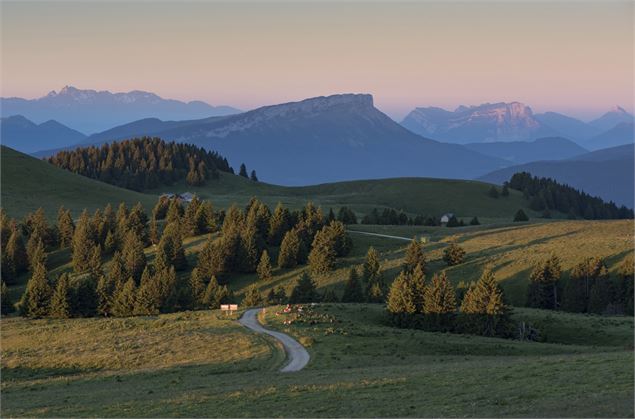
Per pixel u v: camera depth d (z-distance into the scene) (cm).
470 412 3500
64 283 10950
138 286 13262
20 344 7669
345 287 12012
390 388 4266
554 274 10744
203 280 13775
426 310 8338
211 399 4341
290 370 5659
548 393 3750
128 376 5819
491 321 7912
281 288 12812
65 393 5269
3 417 4375
